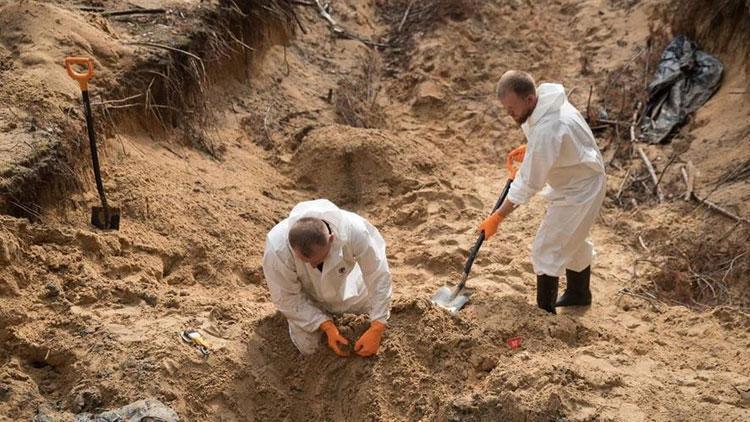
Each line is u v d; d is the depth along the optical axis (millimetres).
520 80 5066
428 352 4957
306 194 7414
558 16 10367
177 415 4449
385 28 10211
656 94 8695
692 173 7633
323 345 4969
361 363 4875
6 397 4469
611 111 8781
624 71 9141
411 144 7871
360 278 5086
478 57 9656
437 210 7133
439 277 6297
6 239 5059
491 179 7926
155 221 6094
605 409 4539
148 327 4977
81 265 5359
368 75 9391
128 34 7332
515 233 6953
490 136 8641
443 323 5105
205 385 4703
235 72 8250
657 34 9211
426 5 10312
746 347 5477
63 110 6199
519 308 5480
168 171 6695
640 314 6020
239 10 8141
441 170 7777
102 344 4805
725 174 7523
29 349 4789
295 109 8398
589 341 5391
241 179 7184
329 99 8734
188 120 7324
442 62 9422
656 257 6840
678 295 6461
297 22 9328
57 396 4660
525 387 4633
